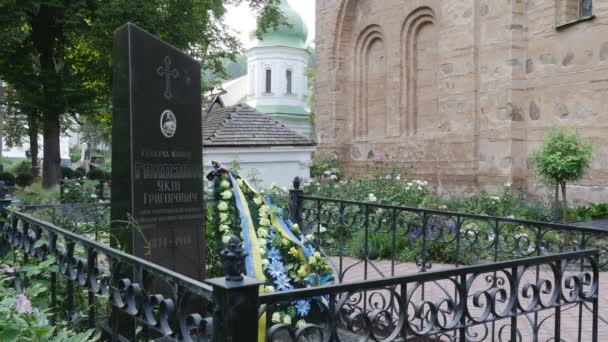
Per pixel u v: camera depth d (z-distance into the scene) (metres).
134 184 5.11
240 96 56.84
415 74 18.05
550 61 13.73
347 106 20.91
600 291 7.22
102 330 4.11
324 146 21.38
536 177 13.62
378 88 19.73
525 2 14.35
